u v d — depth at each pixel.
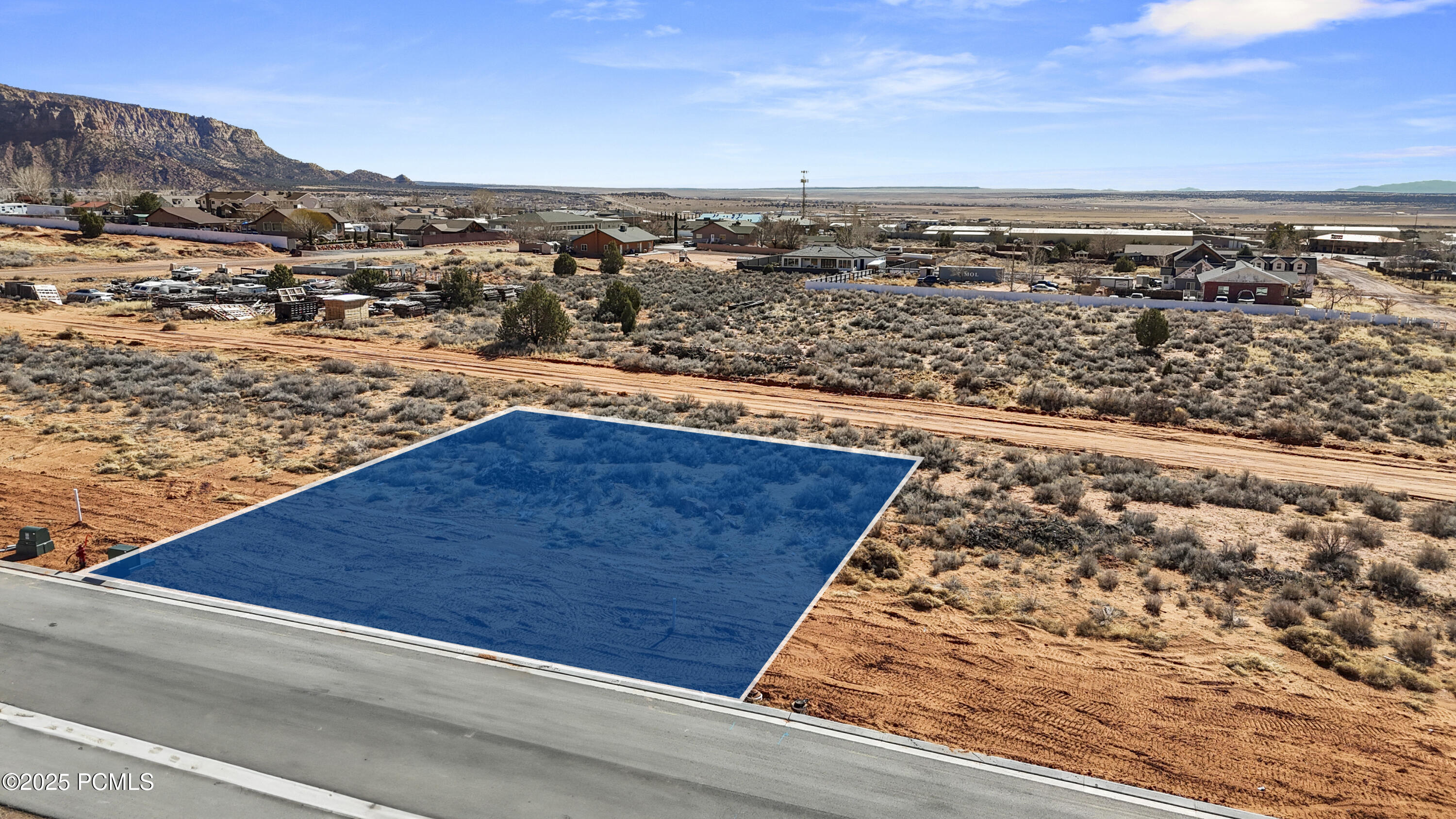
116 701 14.11
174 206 148.38
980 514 26.16
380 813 11.60
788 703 15.24
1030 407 43.22
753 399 44.22
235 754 12.79
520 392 42.66
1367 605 20.19
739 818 11.70
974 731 14.70
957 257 133.38
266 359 50.75
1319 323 62.59
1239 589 20.94
